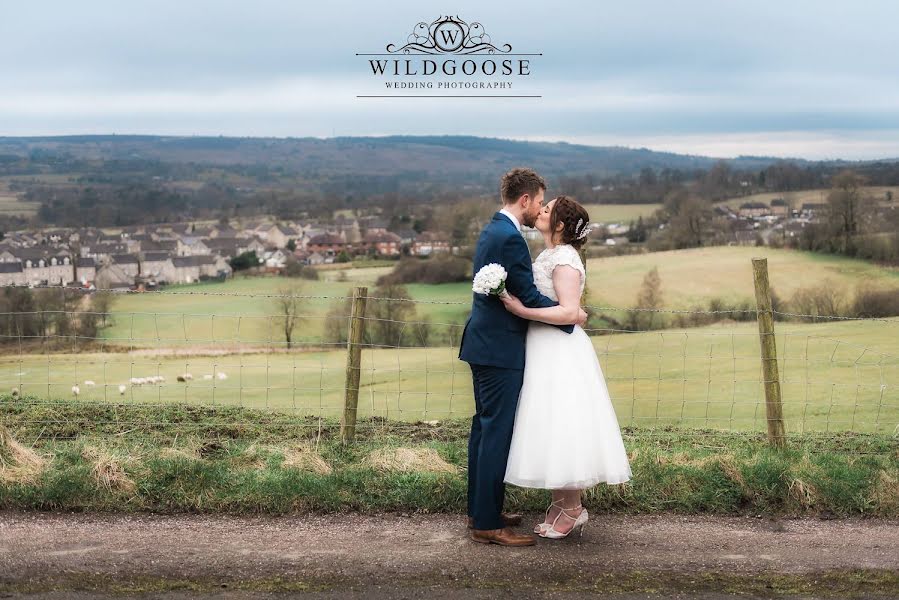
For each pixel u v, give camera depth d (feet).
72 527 17.57
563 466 16.38
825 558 16.26
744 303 183.62
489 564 15.92
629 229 284.82
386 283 227.20
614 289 196.65
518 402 16.88
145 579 15.12
